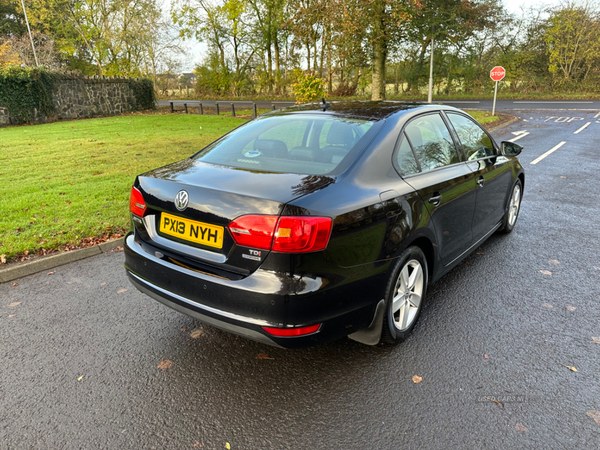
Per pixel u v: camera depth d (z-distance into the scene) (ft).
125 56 122.93
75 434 7.07
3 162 32.01
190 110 91.66
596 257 14.53
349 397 7.91
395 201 8.48
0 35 140.67
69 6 116.57
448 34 74.69
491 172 13.15
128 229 17.34
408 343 9.60
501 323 10.41
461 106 86.94
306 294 6.95
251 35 141.28
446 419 7.33
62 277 13.47
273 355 9.27
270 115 11.25
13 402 7.85
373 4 62.08
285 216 6.81
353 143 8.88
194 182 8.00
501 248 15.39
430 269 10.59
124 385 8.34
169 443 6.89
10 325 10.60
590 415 7.41
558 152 36.96
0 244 15.16
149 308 11.48
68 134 51.52
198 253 7.79
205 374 8.66
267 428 7.18
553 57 114.62
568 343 9.57
